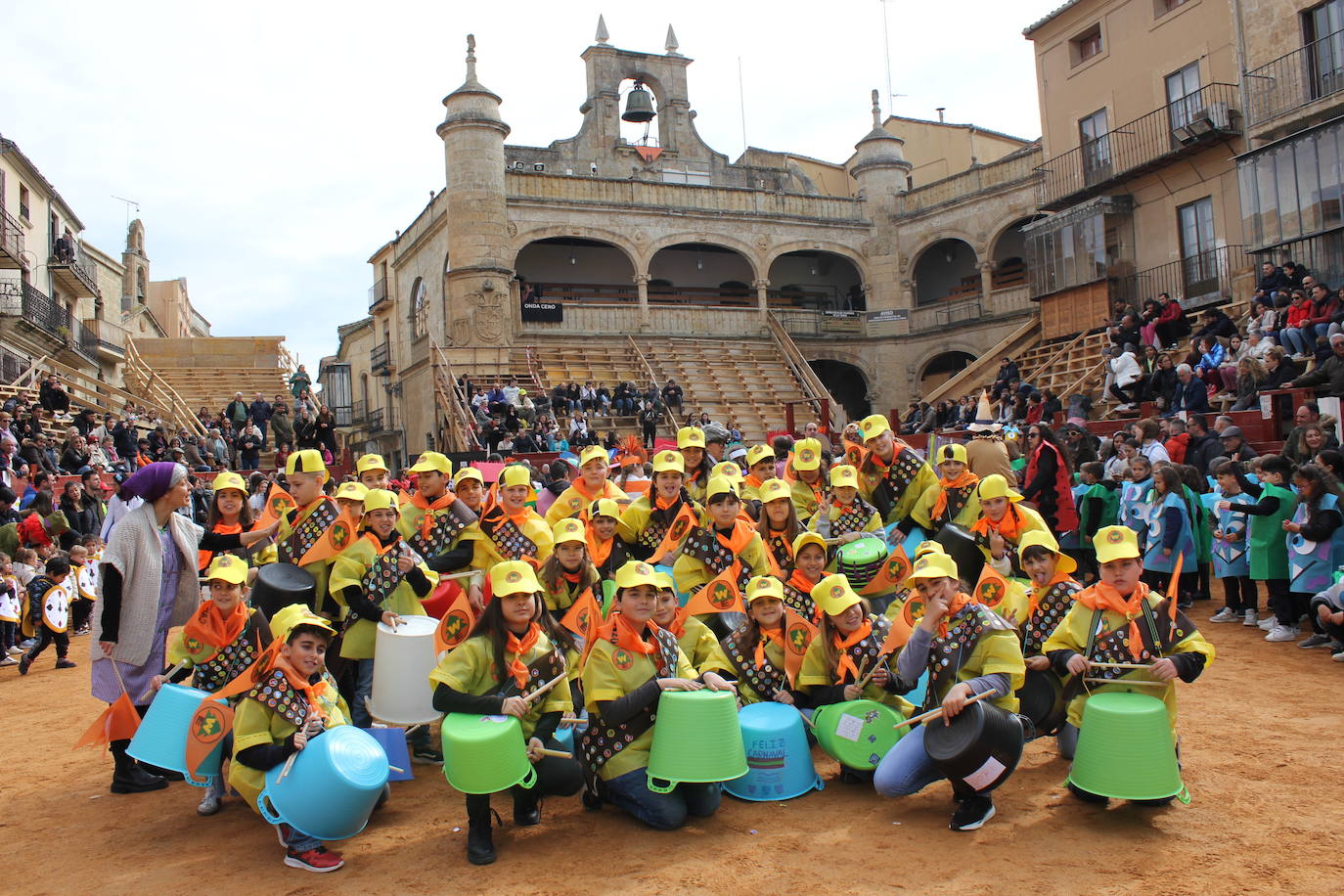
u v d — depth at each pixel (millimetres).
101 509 16781
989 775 5199
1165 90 25812
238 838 5707
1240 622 10422
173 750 5855
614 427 28578
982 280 34875
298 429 26891
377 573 6766
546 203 33062
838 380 40219
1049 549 6207
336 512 7289
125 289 56406
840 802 5836
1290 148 21391
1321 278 21031
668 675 5676
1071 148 28922
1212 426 15281
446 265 33156
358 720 6996
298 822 5102
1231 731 6770
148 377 35031
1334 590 8461
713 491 7109
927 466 8773
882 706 5980
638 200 34531
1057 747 6625
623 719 5512
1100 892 4488
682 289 37844
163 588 6715
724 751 5395
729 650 6316
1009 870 4766
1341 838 4953
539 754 5379
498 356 31438
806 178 40312
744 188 37031
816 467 8898
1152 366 20844
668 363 33438
